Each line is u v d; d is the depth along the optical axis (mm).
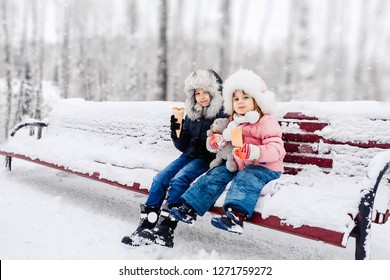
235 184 2533
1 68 15531
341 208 2230
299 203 2336
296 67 16391
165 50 14945
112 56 18391
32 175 5230
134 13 17531
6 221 3371
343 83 16891
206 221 3625
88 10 18109
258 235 3348
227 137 2801
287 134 3156
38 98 14578
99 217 3529
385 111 2754
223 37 16031
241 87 2797
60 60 17062
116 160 3854
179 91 16859
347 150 2865
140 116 4410
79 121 5191
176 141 3164
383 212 2275
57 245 2859
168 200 2783
